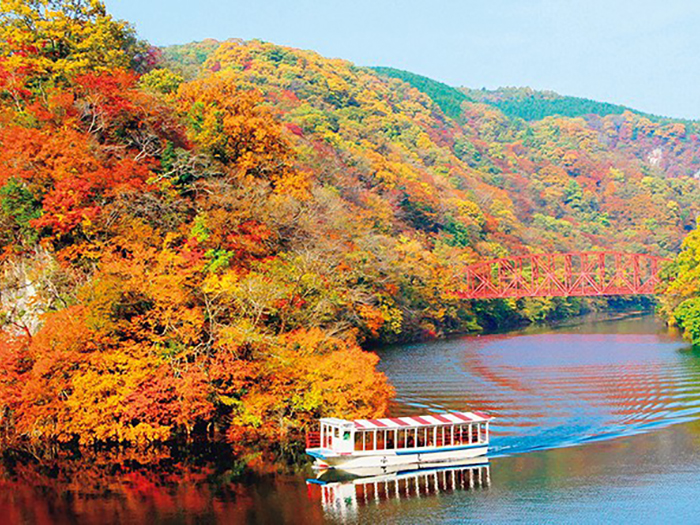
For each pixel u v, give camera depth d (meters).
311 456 56.25
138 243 65.31
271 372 61.31
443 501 47.91
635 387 81.12
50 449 57.94
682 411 69.38
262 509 46.75
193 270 62.84
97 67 87.62
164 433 57.78
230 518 45.41
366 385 61.12
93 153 72.56
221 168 84.88
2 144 70.94
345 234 106.81
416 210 189.50
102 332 58.09
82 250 66.62
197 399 58.31
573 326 171.12
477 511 46.31
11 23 93.31
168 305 59.78
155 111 83.31
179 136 86.31
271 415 61.72
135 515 45.88
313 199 99.88
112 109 79.38
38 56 88.50
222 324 62.75
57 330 57.38
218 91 96.25
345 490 49.94
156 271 61.41
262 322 67.06
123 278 60.38
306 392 60.75
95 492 49.59
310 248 82.81
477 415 60.97
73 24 96.25
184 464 54.69
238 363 59.81
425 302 147.12
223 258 66.94
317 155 148.00
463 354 111.44
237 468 53.88
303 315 70.94
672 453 56.62
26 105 78.62
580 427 64.00
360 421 54.66
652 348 118.12
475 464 55.06
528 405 71.94
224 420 62.12
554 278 189.75
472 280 174.25
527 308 187.62
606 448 58.25
